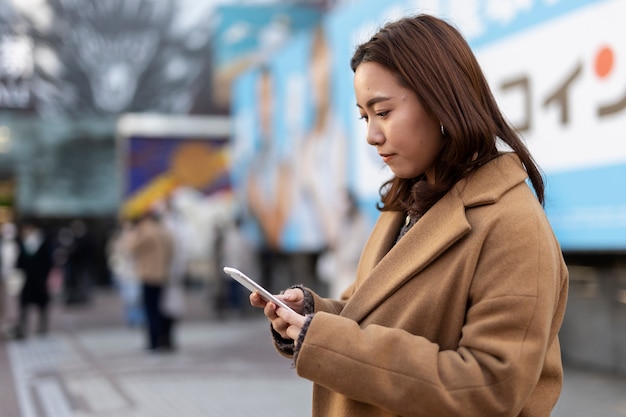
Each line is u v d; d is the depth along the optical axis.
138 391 6.09
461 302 1.27
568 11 5.20
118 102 17.31
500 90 5.97
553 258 1.26
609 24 4.83
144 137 17.83
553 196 5.45
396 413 1.23
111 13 16.98
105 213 18.97
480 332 1.22
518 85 5.76
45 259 10.30
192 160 18.03
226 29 14.83
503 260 1.24
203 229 18.14
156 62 17.28
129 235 11.19
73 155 18.59
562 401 5.03
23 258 10.20
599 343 6.05
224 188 18.20
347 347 1.24
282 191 11.51
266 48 14.63
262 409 5.32
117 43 17.11
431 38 1.35
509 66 5.85
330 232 9.28
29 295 10.14
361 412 1.34
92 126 18.02
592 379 5.69
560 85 5.31
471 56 1.38
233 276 1.37
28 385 6.49
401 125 1.34
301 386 6.20
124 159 17.97
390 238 1.53
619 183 4.77
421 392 1.19
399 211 1.55
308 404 5.46
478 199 1.30
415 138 1.34
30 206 18.83
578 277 6.29
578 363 6.28
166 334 8.46
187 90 17.45
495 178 1.32
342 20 8.89
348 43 8.66
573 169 5.23
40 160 18.58
